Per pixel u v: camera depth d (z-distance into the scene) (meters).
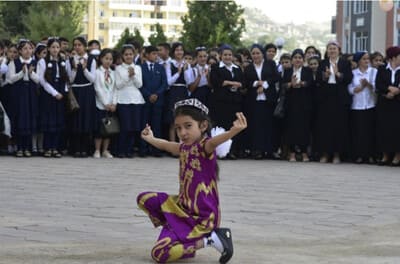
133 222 7.62
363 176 11.95
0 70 13.88
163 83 14.65
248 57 15.94
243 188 10.27
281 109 14.48
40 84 13.88
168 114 14.62
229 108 14.43
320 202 9.14
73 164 12.93
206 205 5.80
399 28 43.19
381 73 13.78
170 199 5.86
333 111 14.20
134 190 9.87
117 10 106.94
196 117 5.92
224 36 38.97
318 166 13.55
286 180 11.23
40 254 6.01
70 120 14.14
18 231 7.09
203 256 6.03
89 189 9.93
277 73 14.62
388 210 8.62
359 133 14.14
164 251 5.68
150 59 14.62
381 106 13.80
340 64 14.17
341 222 7.83
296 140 14.36
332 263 5.82
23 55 13.84
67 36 46.06
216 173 5.96
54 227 7.30
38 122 13.95
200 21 39.16
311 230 7.38
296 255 6.12
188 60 14.89
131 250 6.22
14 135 13.99
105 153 14.44
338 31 49.69
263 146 14.61
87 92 13.96
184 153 5.92
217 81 14.38
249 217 8.04
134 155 14.86
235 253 6.14
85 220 7.71
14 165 12.62
